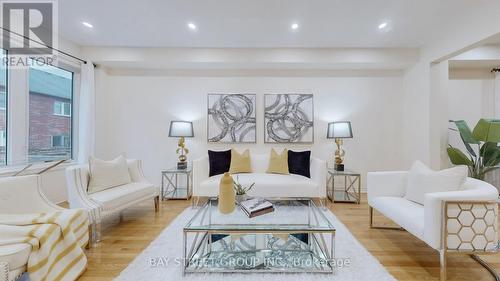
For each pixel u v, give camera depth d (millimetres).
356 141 3934
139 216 2818
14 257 1234
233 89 3943
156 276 1631
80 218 1735
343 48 3596
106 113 3902
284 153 3520
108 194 2408
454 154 3223
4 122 2615
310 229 1694
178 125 3602
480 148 3125
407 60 3586
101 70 3781
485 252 1558
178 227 2473
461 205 1562
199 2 2445
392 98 3924
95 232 2137
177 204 3303
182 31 3092
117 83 3943
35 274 1317
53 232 1460
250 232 1693
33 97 2924
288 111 3906
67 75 3492
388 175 2418
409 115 3793
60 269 1502
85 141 3486
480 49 3443
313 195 3012
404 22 2836
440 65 3389
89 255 1911
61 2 2422
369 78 3928
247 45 3520
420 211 1908
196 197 3299
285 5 2492
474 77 3885
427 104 3420
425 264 1799
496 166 3137
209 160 3473
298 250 1935
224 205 1926
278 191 2988
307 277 1624
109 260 1835
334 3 2455
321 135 3926
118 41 3398
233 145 3949
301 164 3375
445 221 1556
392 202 2148
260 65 3756
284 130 3906
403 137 3914
